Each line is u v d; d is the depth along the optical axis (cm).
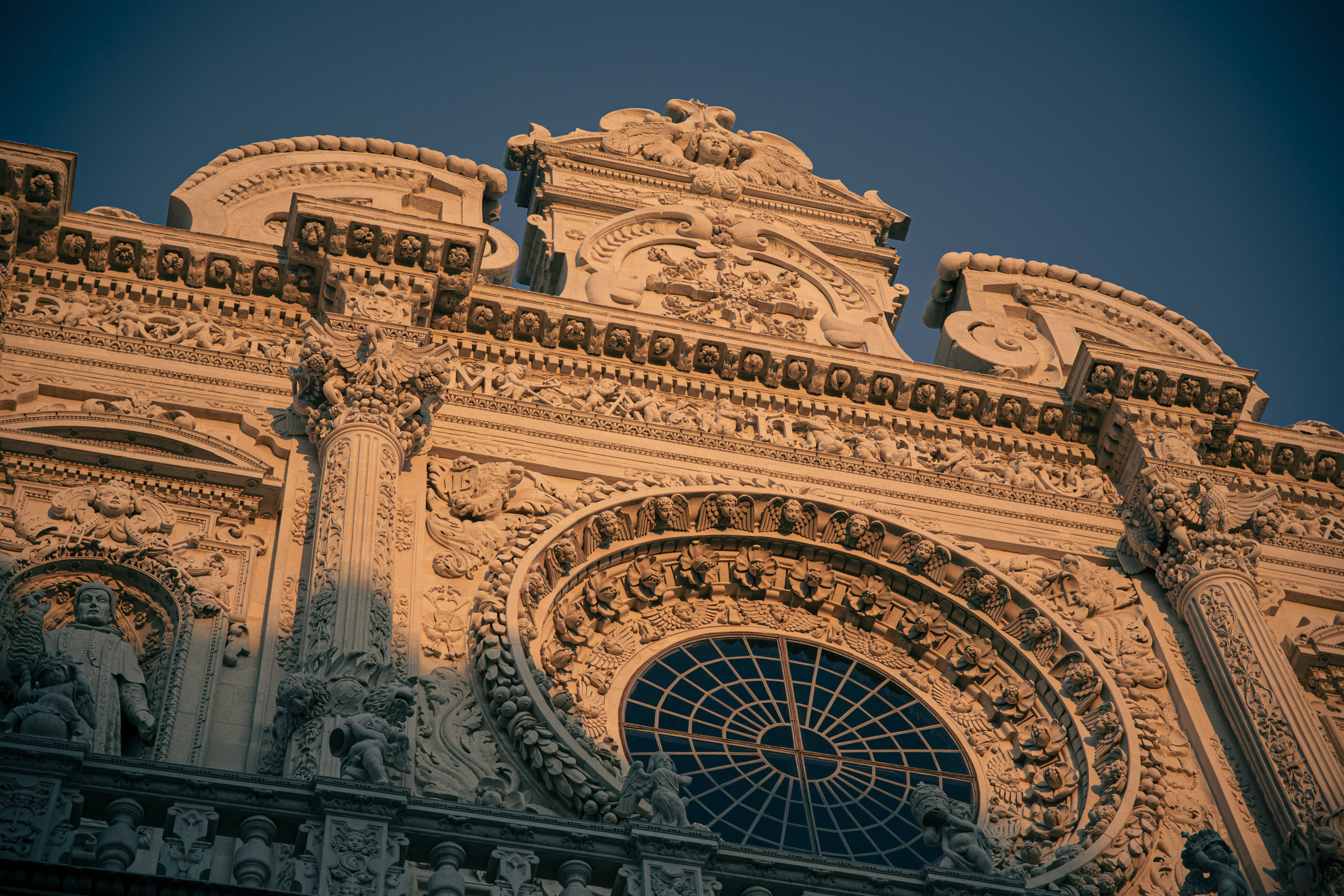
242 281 2250
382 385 2047
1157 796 1939
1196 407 2500
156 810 1338
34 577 1791
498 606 1894
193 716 1692
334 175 2539
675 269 2631
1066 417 2481
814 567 2203
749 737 2009
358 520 1864
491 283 2473
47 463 1934
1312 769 1945
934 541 2197
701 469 2233
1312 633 2234
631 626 2089
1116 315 2773
